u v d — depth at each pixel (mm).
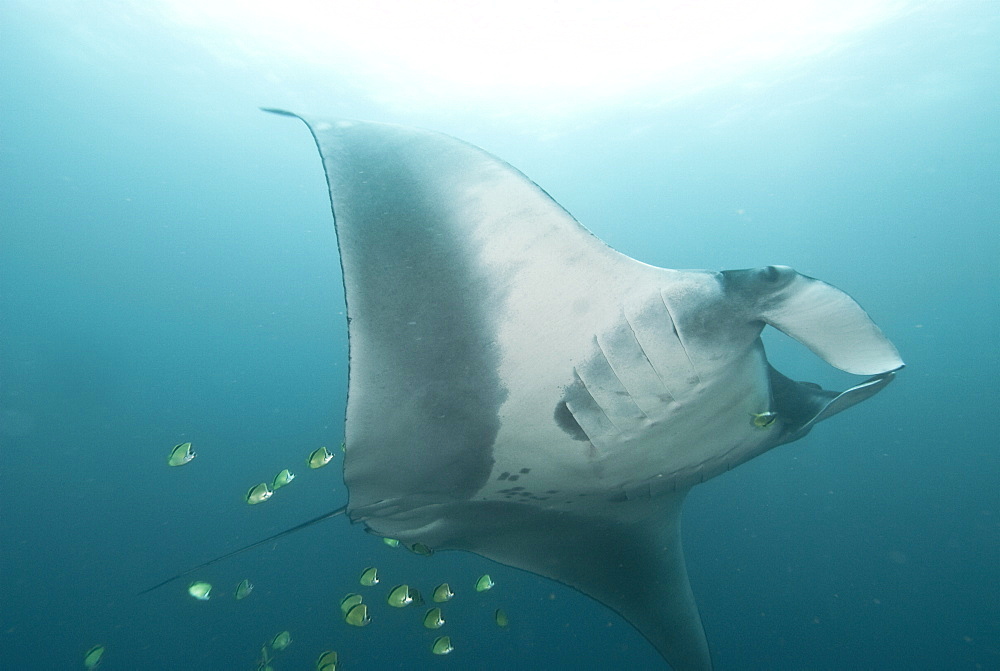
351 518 2152
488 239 1759
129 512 16188
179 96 15891
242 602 10578
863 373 1664
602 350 1819
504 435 1985
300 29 12820
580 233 1718
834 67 14797
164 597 11391
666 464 2121
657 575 2863
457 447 1980
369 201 1797
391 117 16281
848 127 19328
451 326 1795
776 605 9180
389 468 1955
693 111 17219
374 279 1749
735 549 11031
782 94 16266
